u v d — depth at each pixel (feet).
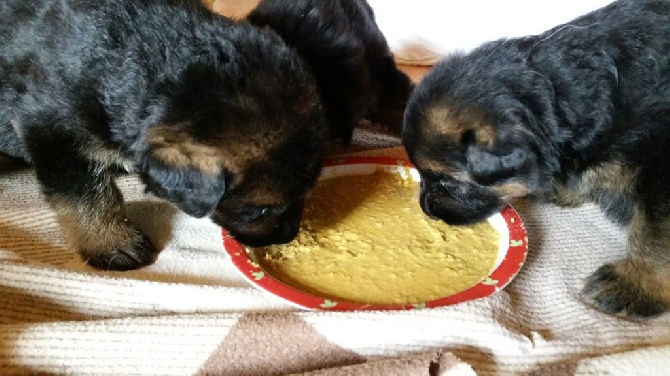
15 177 1.94
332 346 1.24
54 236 1.66
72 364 1.22
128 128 1.36
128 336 1.24
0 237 1.60
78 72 1.40
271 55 1.37
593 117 1.36
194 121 1.27
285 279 1.41
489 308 1.31
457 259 1.47
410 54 2.69
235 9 3.18
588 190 1.48
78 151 1.47
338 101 1.82
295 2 1.85
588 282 1.48
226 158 1.27
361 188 1.75
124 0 1.42
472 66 1.39
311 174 1.38
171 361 1.22
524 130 1.28
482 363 1.25
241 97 1.29
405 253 1.49
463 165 1.35
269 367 1.23
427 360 1.16
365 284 1.40
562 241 1.65
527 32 2.49
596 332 1.35
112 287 1.39
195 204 1.25
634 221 1.40
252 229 1.42
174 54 1.34
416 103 1.40
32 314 1.35
